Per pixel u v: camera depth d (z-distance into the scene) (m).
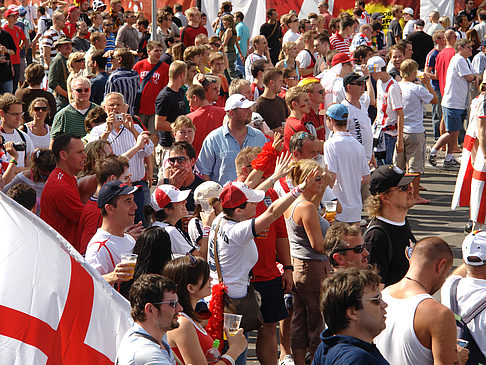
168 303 5.15
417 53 27.00
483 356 6.48
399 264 7.76
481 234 6.56
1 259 5.21
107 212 7.80
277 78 14.80
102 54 17.06
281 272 8.91
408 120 16.72
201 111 13.52
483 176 13.45
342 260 7.48
